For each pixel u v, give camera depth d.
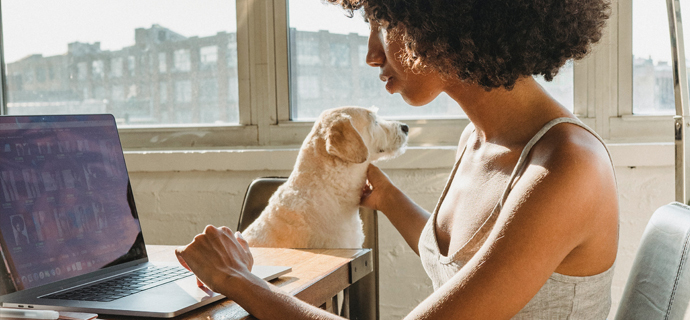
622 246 1.89
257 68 2.27
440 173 2.00
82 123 0.97
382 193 1.45
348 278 0.99
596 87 2.04
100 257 0.91
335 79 2.25
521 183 0.67
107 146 1.01
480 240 0.76
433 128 2.16
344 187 1.54
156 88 2.40
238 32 2.27
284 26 2.24
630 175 1.88
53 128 0.91
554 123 0.73
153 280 0.86
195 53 2.35
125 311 0.70
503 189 0.76
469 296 0.62
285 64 2.25
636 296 0.78
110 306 0.72
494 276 0.61
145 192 2.19
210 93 2.35
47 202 0.85
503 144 0.81
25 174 0.83
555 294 0.71
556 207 0.62
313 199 1.52
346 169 1.54
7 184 0.80
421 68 0.76
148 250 1.16
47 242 0.83
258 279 0.74
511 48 0.70
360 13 0.88
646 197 1.88
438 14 0.70
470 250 0.77
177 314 0.69
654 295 0.73
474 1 0.70
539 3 0.69
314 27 2.24
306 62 2.26
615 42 2.02
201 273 0.76
